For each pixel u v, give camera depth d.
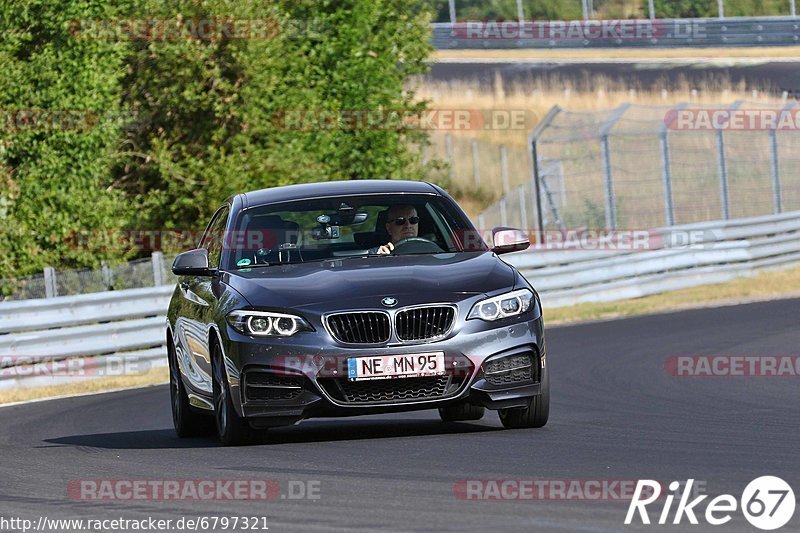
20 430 36.28
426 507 18.61
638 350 47.34
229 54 80.50
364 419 33.31
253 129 81.06
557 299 70.69
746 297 68.19
